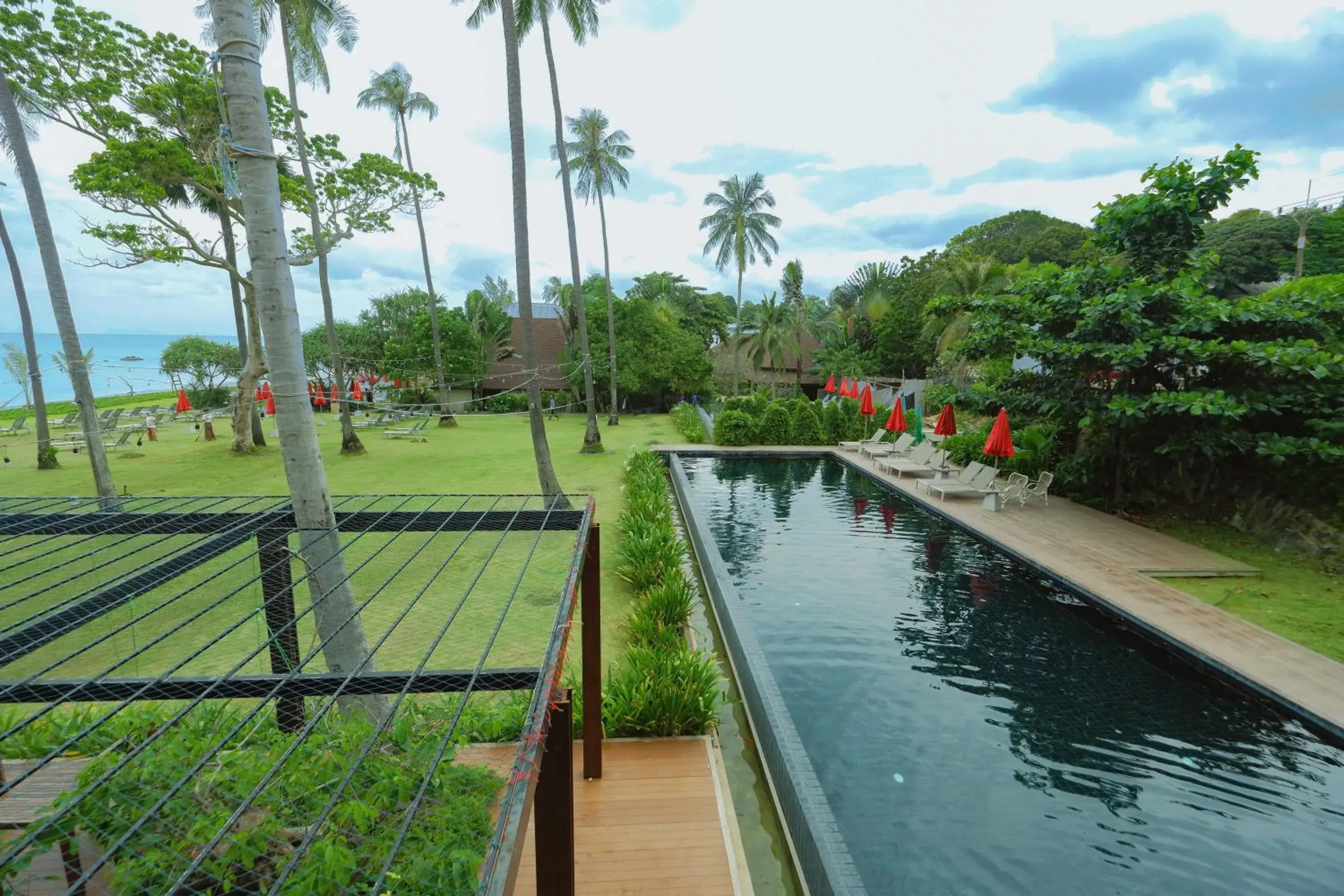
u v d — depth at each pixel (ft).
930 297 111.45
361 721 8.55
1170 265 40.75
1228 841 15.78
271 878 5.72
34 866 5.89
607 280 95.14
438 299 130.21
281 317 13.75
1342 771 18.24
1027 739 19.79
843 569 34.78
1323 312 35.40
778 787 16.63
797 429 76.33
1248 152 36.45
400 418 96.58
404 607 25.99
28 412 98.89
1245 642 23.99
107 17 49.44
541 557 32.58
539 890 8.86
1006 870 14.88
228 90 13.39
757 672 20.43
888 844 15.64
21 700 7.02
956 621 28.02
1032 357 42.14
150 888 5.45
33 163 39.37
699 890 13.23
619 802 15.79
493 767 11.41
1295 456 33.60
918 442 66.44
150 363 144.97
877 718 20.88
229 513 13.46
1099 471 45.52
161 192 50.93
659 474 52.39
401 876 5.54
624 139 89.25
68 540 29.12
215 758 6.97
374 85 83.87
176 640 22.06
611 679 20.42
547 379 115.96
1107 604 27.86
